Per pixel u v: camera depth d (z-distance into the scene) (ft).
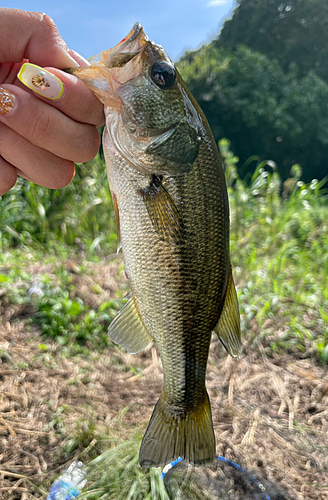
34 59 0.48
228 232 0.58
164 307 0.56
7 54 0.48
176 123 0.52
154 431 0.59
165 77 0.51
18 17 0.47
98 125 0.51
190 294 0.56
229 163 1.99
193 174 0.53
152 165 0.52
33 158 0.50
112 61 0.49
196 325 0.58
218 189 0.55
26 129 0.46
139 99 0.50
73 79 0.47
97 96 0.48
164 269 0.55
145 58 0.50
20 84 0.51
